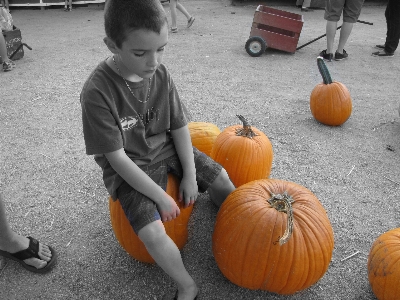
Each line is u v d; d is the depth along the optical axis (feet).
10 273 7.43
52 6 34.32
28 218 8.84
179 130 7.10
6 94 15.89
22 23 28.71
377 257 6.52
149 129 6.73
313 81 17.38
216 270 7.48
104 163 6.71
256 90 16.29
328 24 19.13
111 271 7.45
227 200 6.99
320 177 10.41
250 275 6.44
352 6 18.69
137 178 6.27
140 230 6.22
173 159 7.18
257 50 20.59
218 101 15.15
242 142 8.97
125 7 5.31
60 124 13.37
